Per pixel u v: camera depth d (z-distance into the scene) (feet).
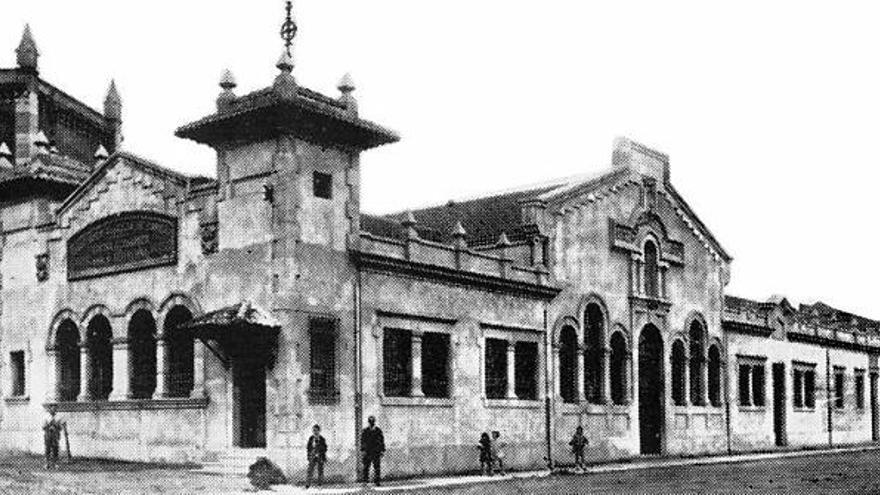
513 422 124.57
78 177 127.75
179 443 105.70
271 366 98.43
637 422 146.00
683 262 160.86
